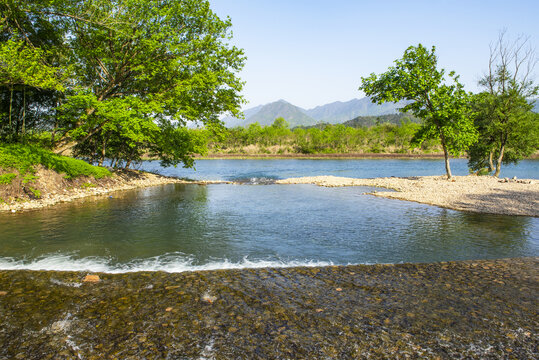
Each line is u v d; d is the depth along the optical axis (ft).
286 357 14.24
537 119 101.65
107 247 33.58
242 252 32.09
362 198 68.74
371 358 14.21
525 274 25.22
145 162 211.00
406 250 32.65
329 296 21.03
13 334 16.20
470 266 27.35
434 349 14.92
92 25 73.05
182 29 84.38
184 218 48.37
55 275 25.18
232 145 377.30
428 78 92.02
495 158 115.85
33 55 59.88
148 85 90.63
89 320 17.70
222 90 95.81
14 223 43.80
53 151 77.66
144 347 15.05
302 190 83.66
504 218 47.62
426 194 69.97
